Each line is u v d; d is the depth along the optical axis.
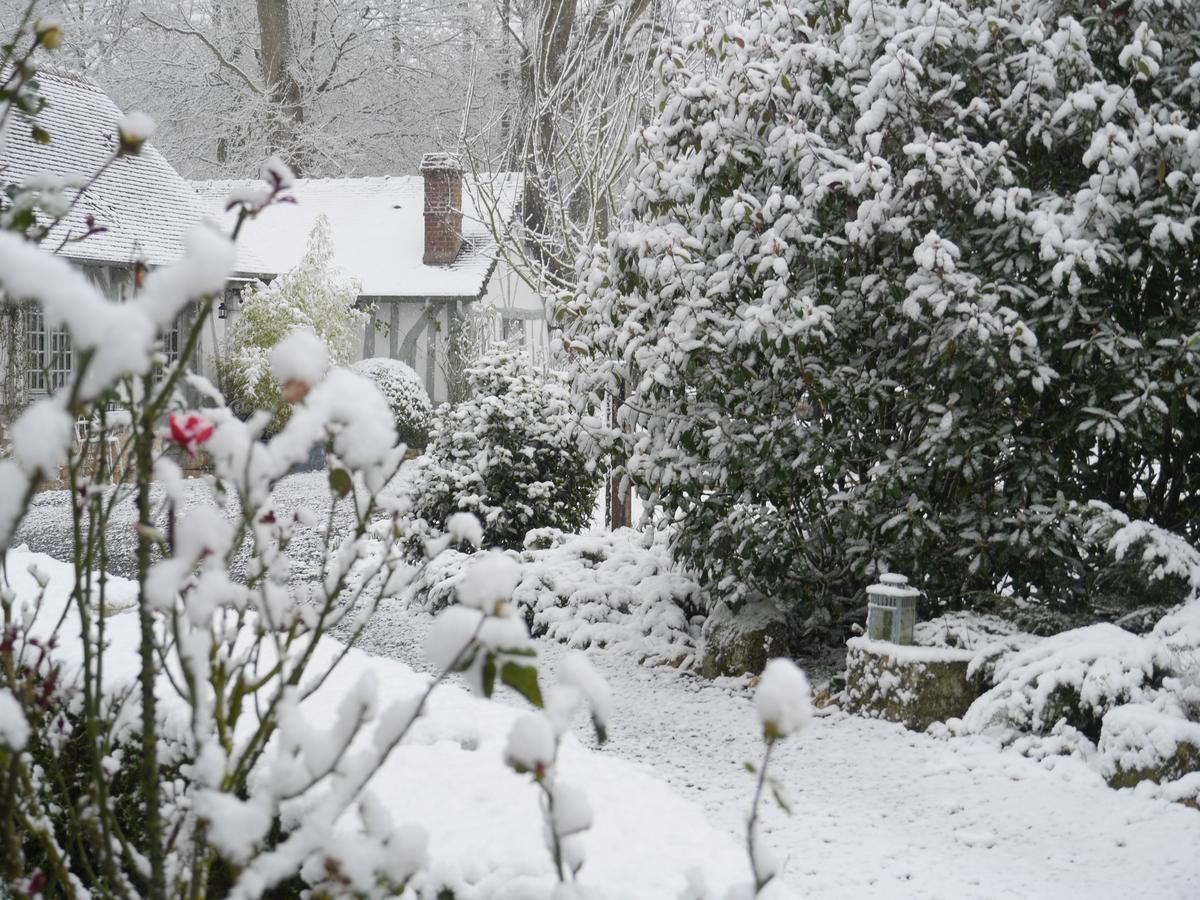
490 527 8.84
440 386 21.34
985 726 5.28
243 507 1.40
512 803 2.20
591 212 9.90
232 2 29.91
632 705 6.05
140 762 2.35
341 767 1.36
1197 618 5.36
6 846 1.41
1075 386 6.11
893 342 6.44
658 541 8.51
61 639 3.03
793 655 6.80
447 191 21.56
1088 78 6.16
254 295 18.33
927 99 6.23
